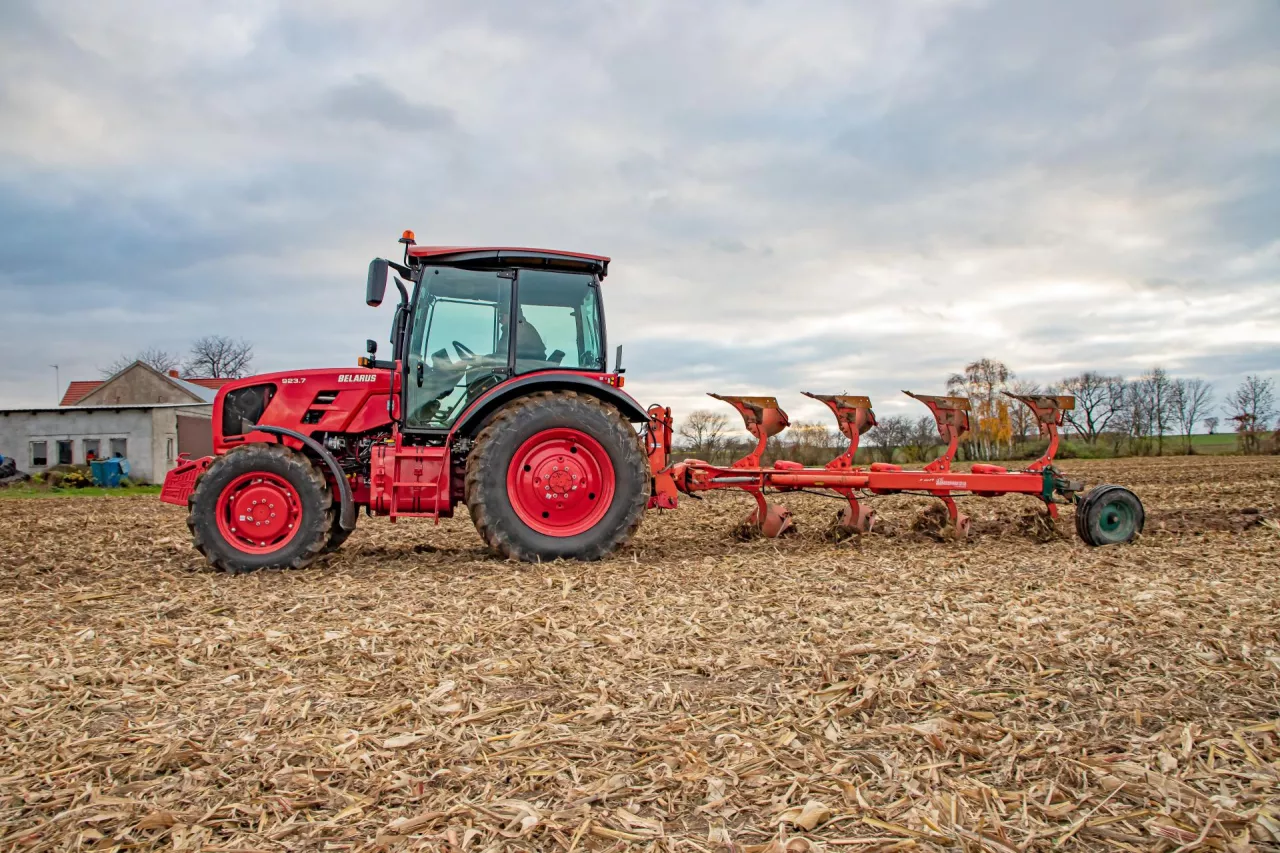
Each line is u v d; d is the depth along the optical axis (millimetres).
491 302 6188
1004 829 1946
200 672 3211
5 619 4164
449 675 3104
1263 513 8828
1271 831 1908
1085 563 5562
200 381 40562
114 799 2119
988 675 3051
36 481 23281
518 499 5805
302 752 2396
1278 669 3035
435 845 1891
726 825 1981
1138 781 2168
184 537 8250
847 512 7254
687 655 3326
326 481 5777
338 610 4270
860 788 2148
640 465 5902
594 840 1917
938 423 6996
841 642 3479
